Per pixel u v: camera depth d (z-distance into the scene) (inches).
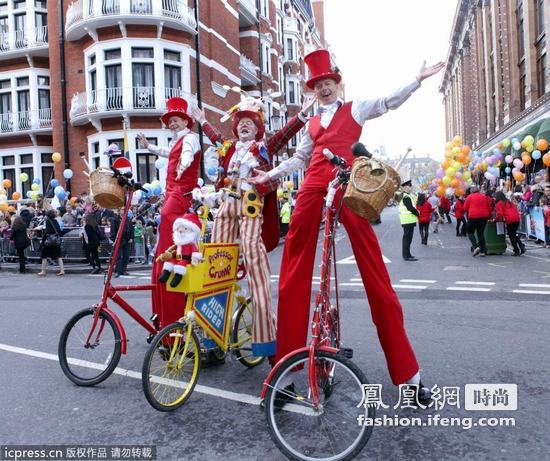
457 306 260.4
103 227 553.0
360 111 133.9
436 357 177.2
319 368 113.6
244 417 134.4
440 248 583.2
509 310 247.3
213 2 976.3
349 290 319.0
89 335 162.1
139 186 167.8
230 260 159.2
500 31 1302.9
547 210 511.8
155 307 184.7
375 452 112.9
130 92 813.2
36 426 132.5
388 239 729.6
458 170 555.2
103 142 836.0
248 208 157.9
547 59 847.1
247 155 160.9
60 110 906.1
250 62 1194.6
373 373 163.8
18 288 389.7
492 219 497.0
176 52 863.1
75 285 396.2
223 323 159.2
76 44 884.6
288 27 1553.9
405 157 121.1
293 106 1550.2
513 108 1097.4
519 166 618.2
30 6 964.6
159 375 141.6
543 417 128.1
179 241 140.9
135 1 810.2
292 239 134.3
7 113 991.0
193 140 178.7
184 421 133.1
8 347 209.0
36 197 660.7
